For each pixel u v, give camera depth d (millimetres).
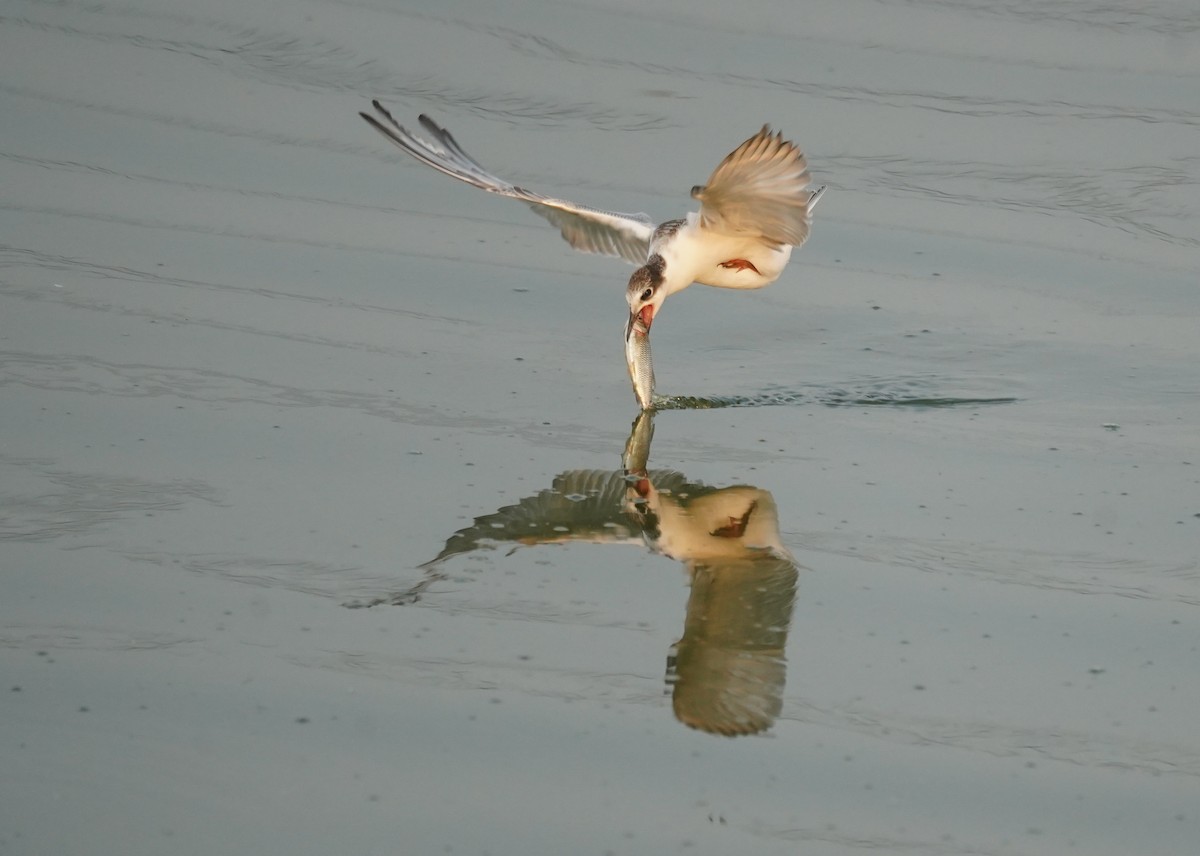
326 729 9578
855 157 18875
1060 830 8898
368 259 16891
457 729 9633
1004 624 10969
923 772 9391
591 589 11320
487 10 22141
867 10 22453
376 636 10602
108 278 16078
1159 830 8898
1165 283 16734
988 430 14023
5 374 14156
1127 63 21031
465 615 10906
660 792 9148
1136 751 9609
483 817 8867
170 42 21016
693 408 14391
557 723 9734
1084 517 12461
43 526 11781
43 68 20172
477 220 17969
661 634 10773
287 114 19562
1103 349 15539
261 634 10547
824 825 8891
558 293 16547
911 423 14156
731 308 16547
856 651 10625
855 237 17609
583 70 20625
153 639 10430
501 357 15148
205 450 13086
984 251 17359
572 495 12672
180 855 8469
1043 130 19484
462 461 13141
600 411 14219
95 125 19078
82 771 9102
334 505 12312
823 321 16203
